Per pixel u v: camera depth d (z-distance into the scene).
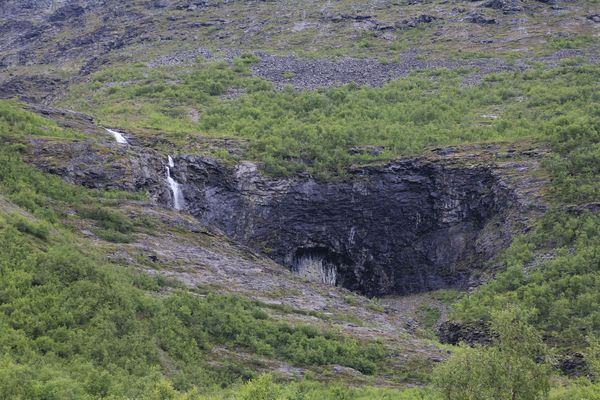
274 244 72.00
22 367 28.58
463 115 91.44
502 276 54.50
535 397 27.92
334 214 73.06
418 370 40.41
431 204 71.19
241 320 42.06
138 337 34.94
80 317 35.03
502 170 68.31
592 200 59.47
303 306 49.41
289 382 36.53
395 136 81.12
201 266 51.78
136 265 47.72
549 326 46.59
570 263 52.19
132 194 62.16
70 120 79.88
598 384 35.81
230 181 72.19
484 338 47.94
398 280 71.00
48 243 43.34
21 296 35.41
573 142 68.81
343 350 41.31
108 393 28.92
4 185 54.09
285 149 76.50
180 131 82.81
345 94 102.50
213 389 33.78
